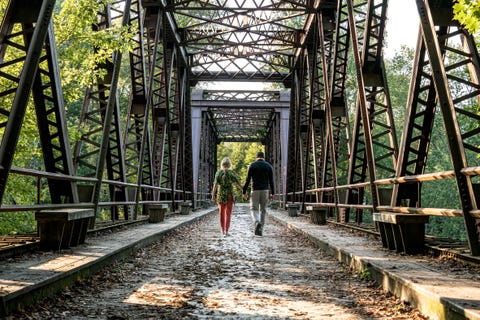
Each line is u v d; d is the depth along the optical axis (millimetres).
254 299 4680
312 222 14516
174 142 23438
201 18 19109
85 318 3795
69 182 7863
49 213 6328
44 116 7676
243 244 9953
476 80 6574
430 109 7426
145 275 5996
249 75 27406
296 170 22547
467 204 5359
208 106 32312
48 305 4094
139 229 11039
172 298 4680
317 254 8227
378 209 8344
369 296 4770
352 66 34656
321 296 4816
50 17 6059
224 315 4035
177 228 13016
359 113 10555
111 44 10367
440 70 5754
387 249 7105
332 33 16484
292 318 3936
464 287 3924
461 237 32594
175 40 20391
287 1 16281
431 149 36031
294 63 24547
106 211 32469
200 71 27125
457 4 6449
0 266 4941
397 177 7531
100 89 11773
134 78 14109
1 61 6539
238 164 90188
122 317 3873
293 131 25656
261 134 52750
